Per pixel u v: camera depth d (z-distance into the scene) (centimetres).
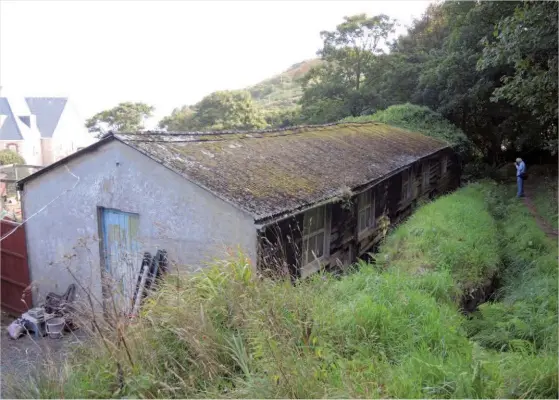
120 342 363
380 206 1020
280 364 316
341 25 2773
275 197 633
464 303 587
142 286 574
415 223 850
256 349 354
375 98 2550
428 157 1402
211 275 434
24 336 729
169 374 346
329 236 780
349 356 371
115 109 4091
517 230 1020
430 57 2362
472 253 706
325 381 324
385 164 1044
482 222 955
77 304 527
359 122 1602
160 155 652
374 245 995
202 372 346
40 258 815
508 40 996
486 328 504
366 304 425
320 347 353
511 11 1433
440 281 546
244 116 3728
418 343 393
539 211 1284
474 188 1529
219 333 374
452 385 319
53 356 438
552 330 470
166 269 635
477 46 1845
